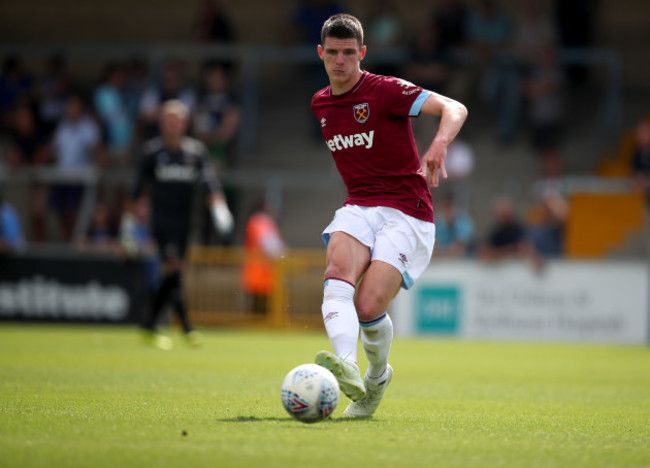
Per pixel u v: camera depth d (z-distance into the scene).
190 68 79.31
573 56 77.31
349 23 19.31
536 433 18.00
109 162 69.88
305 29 77.31
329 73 19.56
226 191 67.06
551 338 58.72
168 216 42.16
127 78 72.81
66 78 75.56
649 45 84.88
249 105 77.12
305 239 70.62
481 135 76.50
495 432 17.95
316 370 17.09
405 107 19.19
